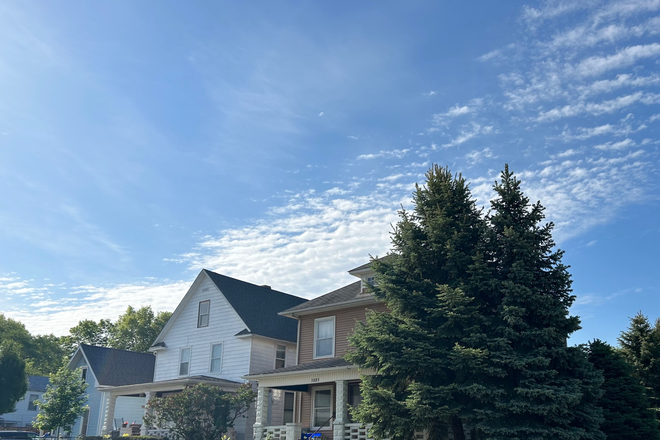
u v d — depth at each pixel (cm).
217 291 3369
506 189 1861
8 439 3253
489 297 1788
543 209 1827
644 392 1920
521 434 1545
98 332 7781
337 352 2555
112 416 3275
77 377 3394
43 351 7938
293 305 3697
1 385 4034
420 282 1847
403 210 2000
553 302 1680
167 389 3058
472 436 1862
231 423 2584
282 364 3231
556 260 1769
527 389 1551
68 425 3391
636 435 1816
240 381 3025
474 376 1662
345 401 2150
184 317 3494
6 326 7750
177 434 2544
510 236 1738
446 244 1798
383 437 1750
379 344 1747
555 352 1634
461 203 1925
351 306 2578
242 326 3156
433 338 1736
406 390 1780
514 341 1692
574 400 1548
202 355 3288
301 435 2230
